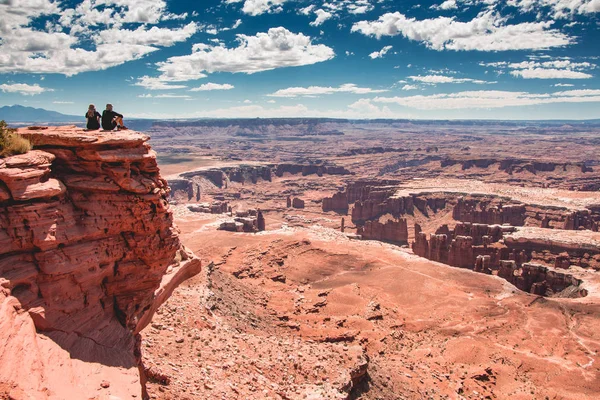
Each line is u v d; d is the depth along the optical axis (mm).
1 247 21516
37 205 22406
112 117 28609
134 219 25875
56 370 20703
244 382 36812
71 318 23781
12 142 22906
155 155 27062
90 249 24609
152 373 31438
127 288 26953
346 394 41312
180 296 57969
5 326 19453
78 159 24953
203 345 41375
